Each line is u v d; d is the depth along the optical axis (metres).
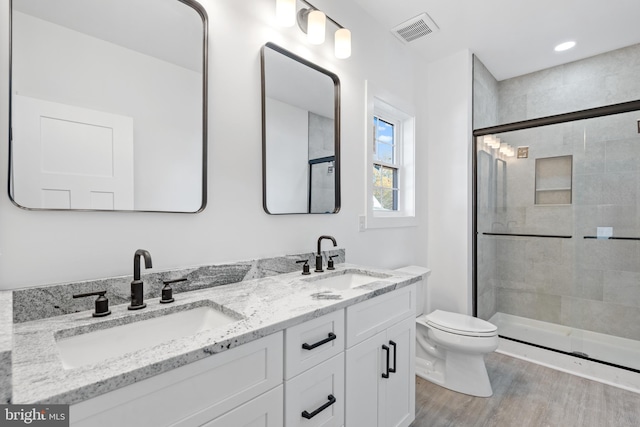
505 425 1.62
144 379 0.60
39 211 0.90
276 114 1.54
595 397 1.85
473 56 2.69
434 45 2.53
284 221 1.58
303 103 1.67
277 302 1.04
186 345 0.69
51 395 0.49
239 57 1.38
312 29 1.52
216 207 1.30
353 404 1.15
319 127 1.76
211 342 0.71
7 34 0.86
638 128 2.39
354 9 2.01
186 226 1.21
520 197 2.96
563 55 2.73
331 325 1.05
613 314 2.56
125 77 1.06
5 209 0.85
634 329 2.47
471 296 2.65
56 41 0.94
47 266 0.91
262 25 1.47
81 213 0.97
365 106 2.08
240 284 1.30
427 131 2.80
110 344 0.86
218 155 1.31
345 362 1.11
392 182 2.53
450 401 1.83
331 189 1.84
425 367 2.13
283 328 0.86
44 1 0.92
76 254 0.96
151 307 0.98
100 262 1.01
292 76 1.62
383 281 1.40
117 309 0.95
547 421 1.64
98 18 1.01
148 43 1.12
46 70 0.92
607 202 2.55
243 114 1.40
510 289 3.06
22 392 0.50
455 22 2.23
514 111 3.17
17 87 0.87
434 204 2.78
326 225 1.80
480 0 1.99
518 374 2.12
